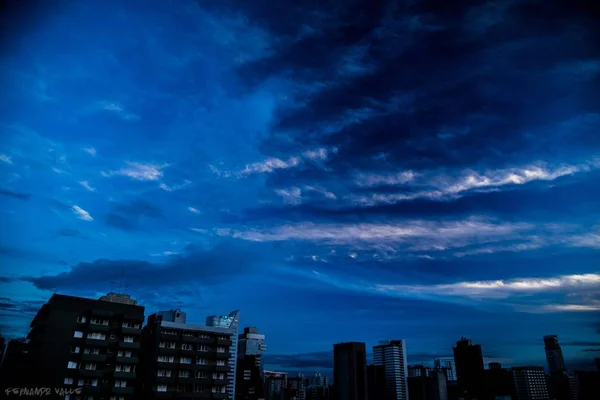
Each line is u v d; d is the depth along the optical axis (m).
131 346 75.31
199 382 79.50
